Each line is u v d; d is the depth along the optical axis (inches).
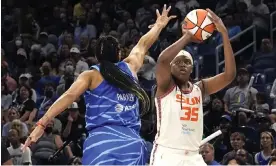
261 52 647.8
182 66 251.1
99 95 237.3
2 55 703.1
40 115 596.4
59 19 808.3
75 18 797.2
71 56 690.2
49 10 839.1
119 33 739.4
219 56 669.9
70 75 655.1
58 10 814.5
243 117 496.1
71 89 233.8
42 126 227.9
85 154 236.1
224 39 252.5
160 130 254.8
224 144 481.4
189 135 253.8
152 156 255.8
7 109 595.8
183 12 745.6
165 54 245.3
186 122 253.4
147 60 629.0
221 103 524.7
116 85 237.1
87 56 718.5
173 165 251.4
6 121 584.4
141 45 263.9
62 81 649.6
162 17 274.2
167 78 249.9
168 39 695.1
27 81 659.4
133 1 794.8
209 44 682.8
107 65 238.5
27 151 463.2
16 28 799.7
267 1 740.0
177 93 253.8
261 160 438.0
